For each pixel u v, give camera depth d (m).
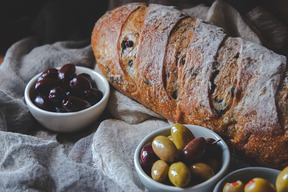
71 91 0.40
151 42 0.38
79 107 0.39
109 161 0.35
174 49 0.37
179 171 0.29
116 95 0.43
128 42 0.40
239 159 0.35
